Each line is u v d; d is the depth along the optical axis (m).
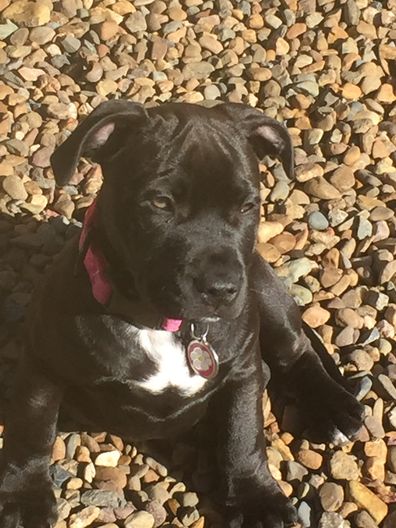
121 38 1.15
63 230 0.99
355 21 1.20
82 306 0.74
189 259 0.68
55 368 0.77
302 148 1.08
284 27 1.19
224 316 0.70
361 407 0.87
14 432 0.80
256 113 0.74
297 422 0.88
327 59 1.16
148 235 0.69
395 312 0.95
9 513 0.80
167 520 0.82
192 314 0.69
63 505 0.81
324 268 0.98
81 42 1.15
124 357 0.74
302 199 1.04
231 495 0.81
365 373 0.91
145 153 0.69
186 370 0.75
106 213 0.71
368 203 1.04
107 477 0.83
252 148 0.74
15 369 0.89
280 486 0.84
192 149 0.69
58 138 1.06
